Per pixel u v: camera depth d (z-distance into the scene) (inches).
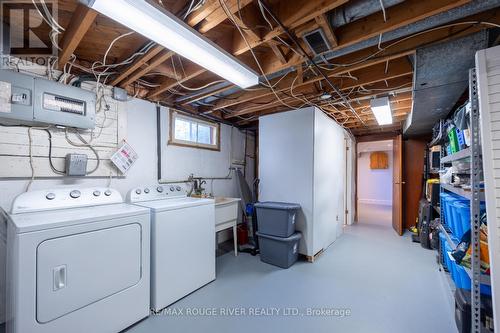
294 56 80.5
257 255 135.0
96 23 69.5
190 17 59.2
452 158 82.4
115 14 52.5
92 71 91.2
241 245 150.3
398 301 86.7
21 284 53.1
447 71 77.3
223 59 74.3
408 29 63.9
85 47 83.1
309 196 126.3
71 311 60.4
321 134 135.9
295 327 72.5
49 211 72.3
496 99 46.2
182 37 61.8
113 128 100.7
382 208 325.4
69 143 87.5
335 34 68.2
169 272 83.9
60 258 58.8
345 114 156.9
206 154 148.6
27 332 53.6
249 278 105.4
